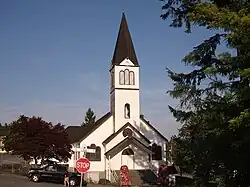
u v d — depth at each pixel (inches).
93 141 1963.6
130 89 2026.3
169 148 1987.0
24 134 1707.7
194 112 668.1
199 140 599.5
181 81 653.9
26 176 1679.4
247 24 437.7
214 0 544.4
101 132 1985.7
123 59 2032.5
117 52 2048.5
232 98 520.7
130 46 2060.8
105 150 1945.1
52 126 1750.7
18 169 1985.7
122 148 1920.5
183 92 642.8
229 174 571.8
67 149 1753.2
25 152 1676.9
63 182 1445.6
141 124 2018.9
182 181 1398.9
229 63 515.8
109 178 1866.4
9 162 2335.1
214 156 570.6
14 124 1739.7
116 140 1955.0
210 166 599.8
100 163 1936.5
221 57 536.4
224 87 549.0
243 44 447.2
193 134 667.4
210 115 551.8
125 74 2032.5
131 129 1974.7
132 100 2020.2
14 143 1696.6
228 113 520.4
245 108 492.7
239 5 506.0
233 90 518.6
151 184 1681.8
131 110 2011.6
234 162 544.7
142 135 1964.8
